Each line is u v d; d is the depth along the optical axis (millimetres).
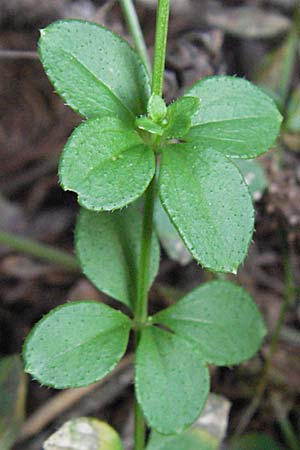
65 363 124
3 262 204
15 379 163
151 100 119
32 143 225
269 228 196
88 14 219
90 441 139
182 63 197
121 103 121
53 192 221
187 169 116
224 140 122
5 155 225
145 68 123
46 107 228
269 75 213
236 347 138
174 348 130
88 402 178
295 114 197
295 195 186
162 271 199
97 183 111
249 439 172
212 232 113
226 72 227
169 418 125
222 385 184
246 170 181
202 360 129
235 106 124
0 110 228
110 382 180
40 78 230
